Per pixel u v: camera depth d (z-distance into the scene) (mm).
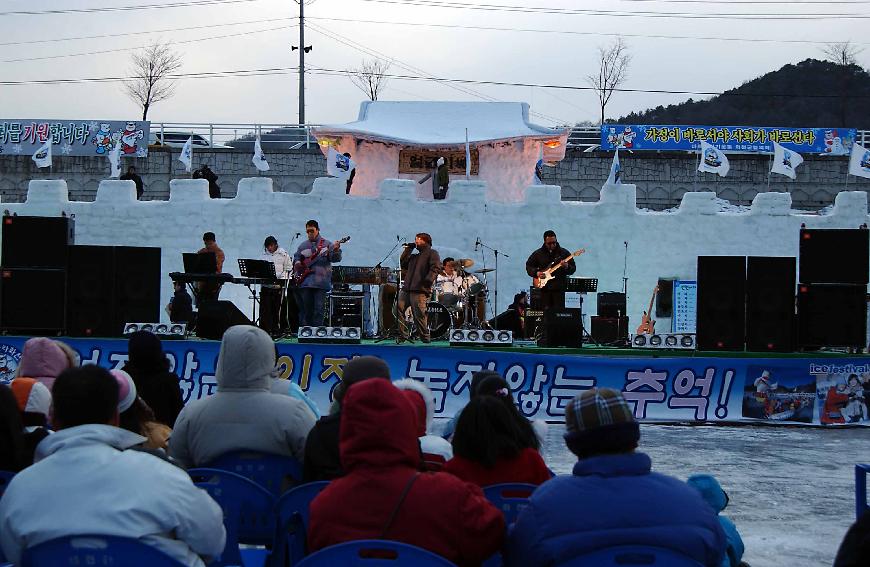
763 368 13125
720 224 19828
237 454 5195
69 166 28531
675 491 3621
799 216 19859
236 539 4648
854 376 13219
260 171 28516
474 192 19766
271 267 14188
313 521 3777
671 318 19656
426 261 13938
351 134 23016
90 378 3730
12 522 3564
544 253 15141
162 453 4684
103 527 3502
